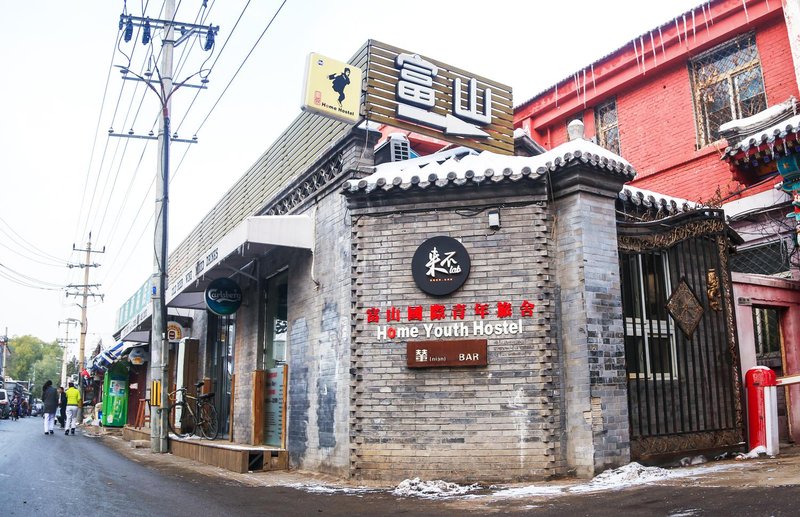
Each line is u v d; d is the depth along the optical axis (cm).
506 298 879
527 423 843
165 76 1573
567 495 714
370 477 877
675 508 596
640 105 1577
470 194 911
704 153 1409
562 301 877
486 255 895
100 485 890
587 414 828
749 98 1362
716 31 1402
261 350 1323
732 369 1022
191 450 1324
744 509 567
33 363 10519
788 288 1192
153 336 1511
